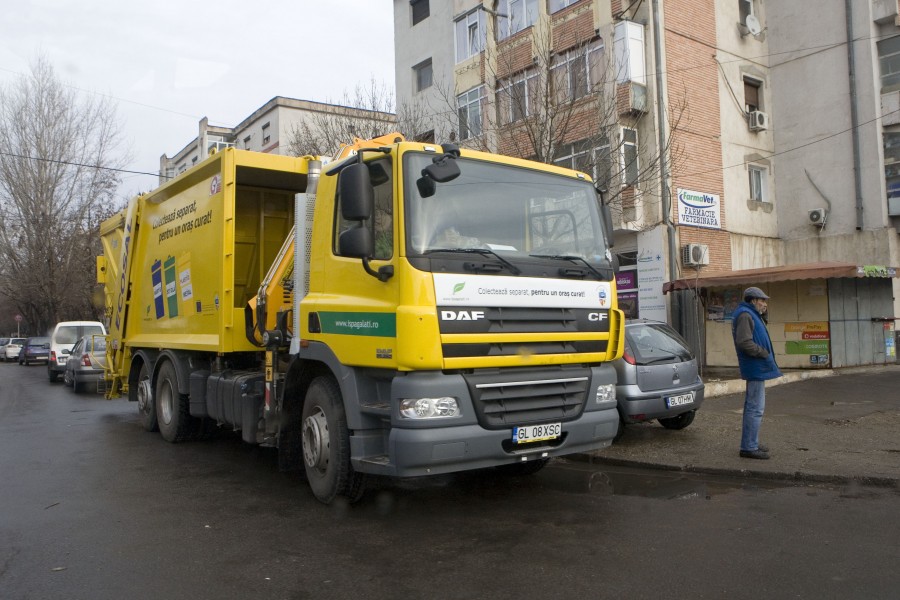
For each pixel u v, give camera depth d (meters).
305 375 6.41
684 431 8.98
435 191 5.25
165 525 5.50
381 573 4.42
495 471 7.35
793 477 6.71
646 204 17.70
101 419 11.89
